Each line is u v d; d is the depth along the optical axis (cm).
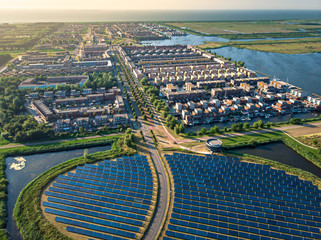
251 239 11181
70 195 13538
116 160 16525
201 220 12012
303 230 11506
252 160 16775
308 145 18462
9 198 13712
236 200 13188
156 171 15525
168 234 11312
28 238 11200
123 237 11212
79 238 11138
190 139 19488
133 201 13150
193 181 14562
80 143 18625
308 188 13950
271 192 13688
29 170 16025
